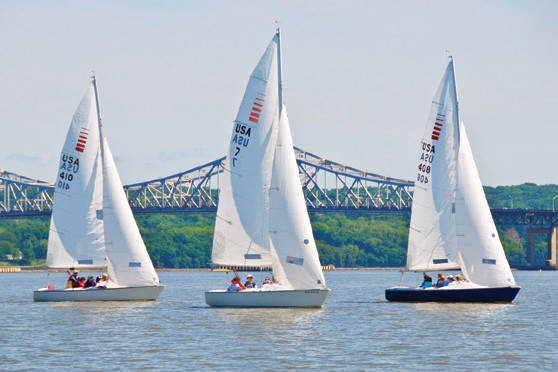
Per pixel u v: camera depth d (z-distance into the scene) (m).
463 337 184.38
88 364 155.75
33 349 171.50
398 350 168.88
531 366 153.75
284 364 155.50
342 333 188.75
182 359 159.88
